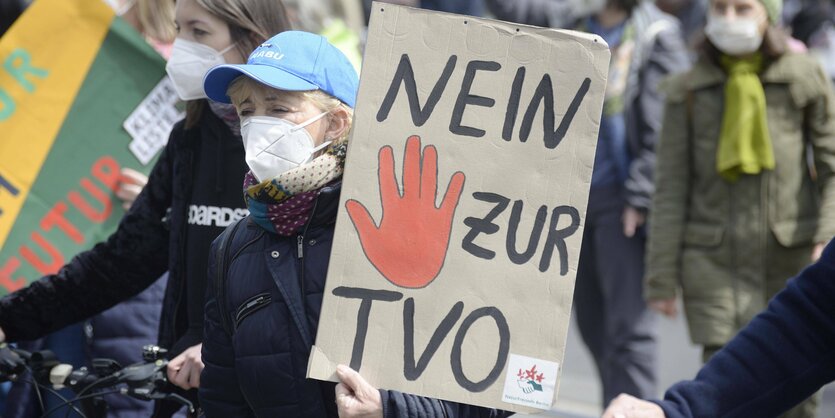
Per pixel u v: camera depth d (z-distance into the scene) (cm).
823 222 1884
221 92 1134
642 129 2316
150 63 1595
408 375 1019
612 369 2339
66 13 1582
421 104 1025
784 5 2950
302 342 1071
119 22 1592
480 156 1024
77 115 1582
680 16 3372
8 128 1566
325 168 1082
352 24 2683
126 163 1585
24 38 1575
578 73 1023
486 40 1026
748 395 1008
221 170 1339
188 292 1348
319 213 1077
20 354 1320
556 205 1022
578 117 1024
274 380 1077
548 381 1016
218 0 1334
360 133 1023
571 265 1019
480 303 1020
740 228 1909
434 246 1022
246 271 1096
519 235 1022
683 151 1967
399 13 1026
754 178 1906
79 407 1379
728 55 1931
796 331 1010
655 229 1972
